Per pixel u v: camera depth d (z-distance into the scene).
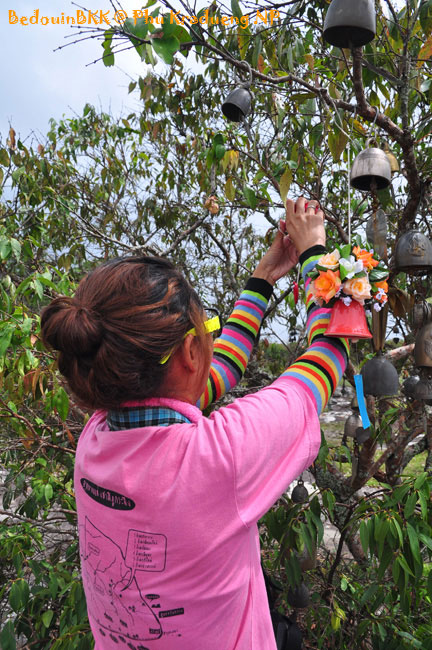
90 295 0.62
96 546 0.66
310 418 0.66
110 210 3.66
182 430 0.63
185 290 0.67
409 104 1.85
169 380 0.66
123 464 0.63
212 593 0.61
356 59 1.21
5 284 2.13
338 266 0.78
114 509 0.63
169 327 0.61
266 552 2.21
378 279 0.80
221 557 0.60
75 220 3.05
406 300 1.48
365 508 1.67
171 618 0.62
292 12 1.58
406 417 2.15
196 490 0.59
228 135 2.16
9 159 2.98
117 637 0.67
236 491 0.59
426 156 2.03
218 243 3.49
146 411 0.65
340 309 0.77
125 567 0.63
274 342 3.42
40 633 2.03
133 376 0.60
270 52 1.85
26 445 2.16
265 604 0.71
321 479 2.30
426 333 1.47
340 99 1.58
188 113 3.20
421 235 1.36
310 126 2.06
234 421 0.62
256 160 1.83
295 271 2.50
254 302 1.05
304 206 0.93
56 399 1.83
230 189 1.84
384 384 1.41
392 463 2.29
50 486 2.08
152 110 3.13
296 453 0.64
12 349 1.95
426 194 1.63
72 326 0.59
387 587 1.92
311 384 0.69
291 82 1.67
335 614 1.92
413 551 1.51
